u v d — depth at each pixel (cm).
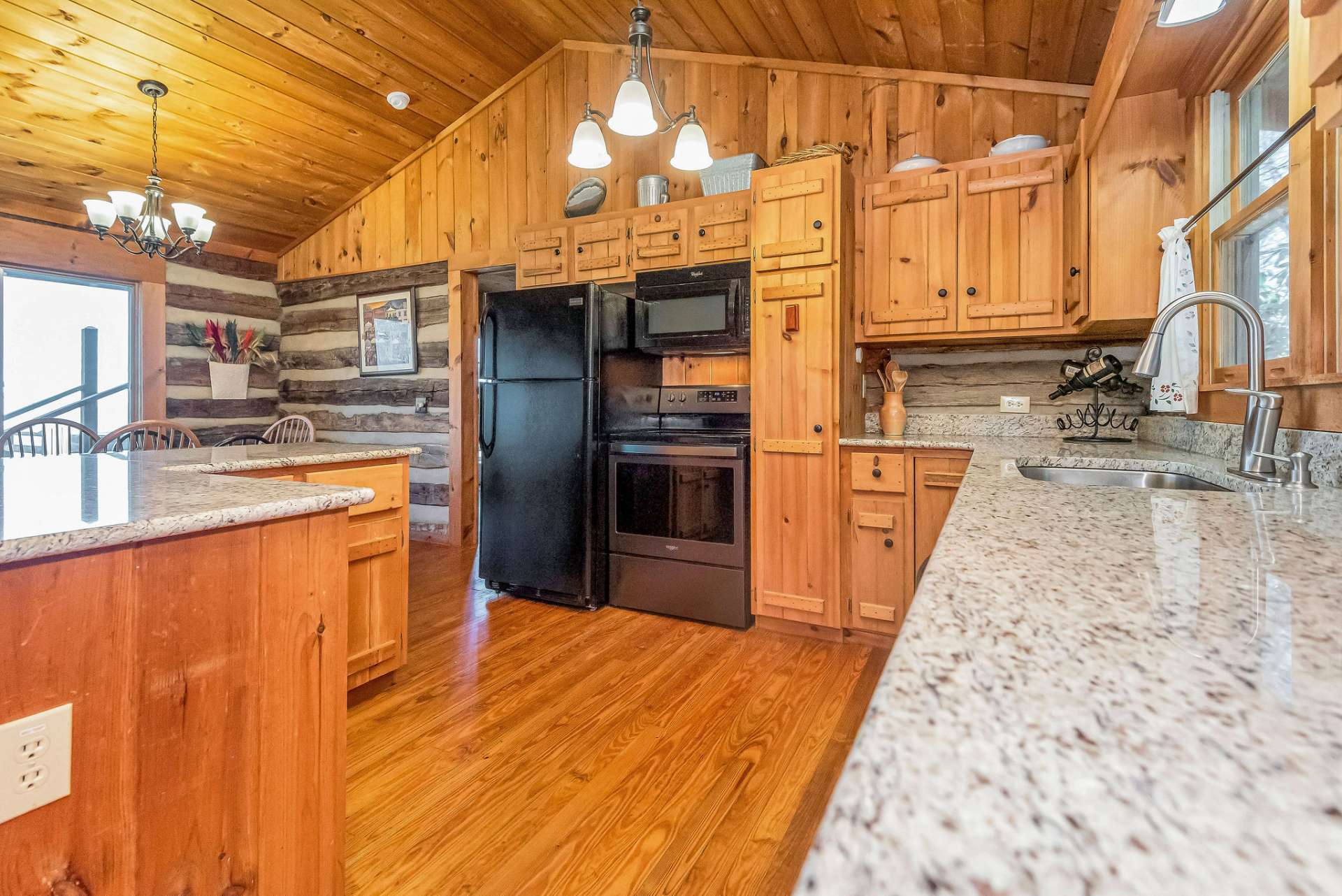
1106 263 210
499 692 213
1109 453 199
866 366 311
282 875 104
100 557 81
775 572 269
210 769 94
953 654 38
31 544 73
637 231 325
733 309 294
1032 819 22
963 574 56
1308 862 20
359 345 471
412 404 450
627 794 158
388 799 156
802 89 329
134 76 319
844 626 260
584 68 383
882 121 312
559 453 300
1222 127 193
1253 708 31
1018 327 253
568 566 298
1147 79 193
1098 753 27
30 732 75
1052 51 259
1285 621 43
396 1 327
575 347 295
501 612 296
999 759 27
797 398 263
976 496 101
